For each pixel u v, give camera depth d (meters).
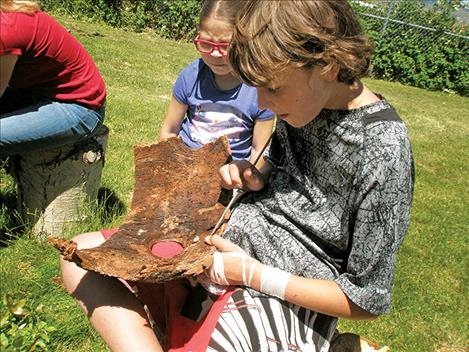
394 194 1.60
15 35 2.68
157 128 5.68
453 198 5.78
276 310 1.75
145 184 2.14
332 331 1.82
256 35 1.52
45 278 2.91
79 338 2.56
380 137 1.62
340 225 1.75
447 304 3.66
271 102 1.62
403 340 3.21
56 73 2.93
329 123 1.71
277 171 1.98
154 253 1.90
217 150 2.17
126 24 11.92
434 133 8.41
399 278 3.81
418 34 12.84
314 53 1.52
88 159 3.21
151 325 1.84
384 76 12.98
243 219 1.90
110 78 7.49
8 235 3.23
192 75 3.09
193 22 12.09
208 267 1.72
